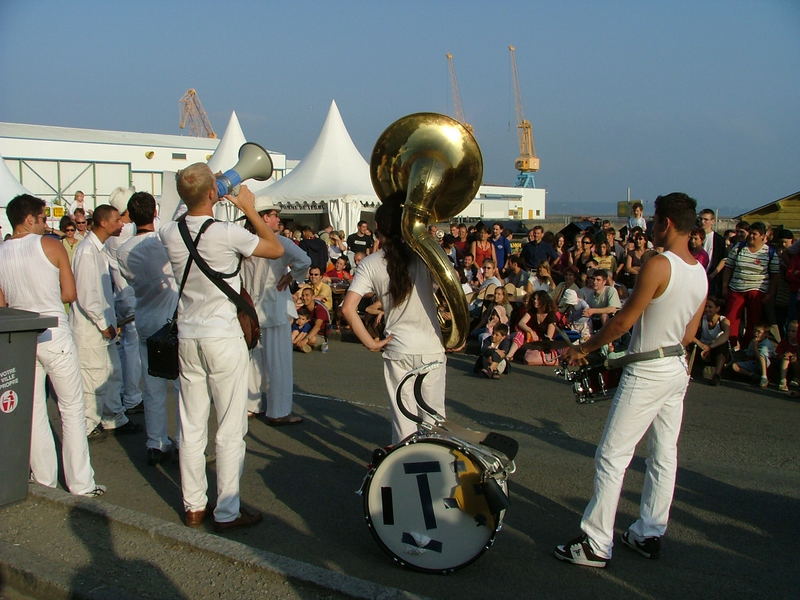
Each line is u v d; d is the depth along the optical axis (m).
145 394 5.41
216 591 3.33
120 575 3.49
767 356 8.05
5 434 4.20
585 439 6.05
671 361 3.59
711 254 10.22
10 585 3.58
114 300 6.72
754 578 3.65
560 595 3.47
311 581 3.32
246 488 4.93
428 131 4.07
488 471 3.54
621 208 21.39
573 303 9.70
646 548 3.85
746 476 5.16
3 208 16.72
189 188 3.90
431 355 4.15
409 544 3.69
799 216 13.48
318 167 18.02
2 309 4.33
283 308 6.31
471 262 12.05
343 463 5.47
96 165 31.59
